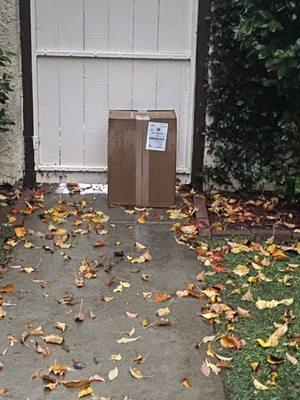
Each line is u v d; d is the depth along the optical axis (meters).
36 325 2.07
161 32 3.02
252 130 3.07
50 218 2.84
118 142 2.90
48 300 2.21
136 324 2.08
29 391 1.76
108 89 3.09
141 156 2.92
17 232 2.68
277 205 3.02
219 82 3.02
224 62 2.99
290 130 2.85
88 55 3.04
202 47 3.01
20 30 3.00
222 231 2.73
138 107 3.12
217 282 2.33
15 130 3.10
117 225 2.80
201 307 2.17
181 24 3.00
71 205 2.98
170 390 1.77
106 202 3.03
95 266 2.44
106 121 3.13
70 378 1.81
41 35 3.02
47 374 1.83
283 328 2.01
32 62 3.04
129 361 1.89
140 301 2.21
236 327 2.05
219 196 3.12
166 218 2.88
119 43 3.03
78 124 3.13
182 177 3.18
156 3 2.98
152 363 1.88
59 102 3.10
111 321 2.10
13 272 2.39
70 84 3.08
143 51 3.04
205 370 1.84
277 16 2.63
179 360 1.89
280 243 2.66
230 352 1.92
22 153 3.14
